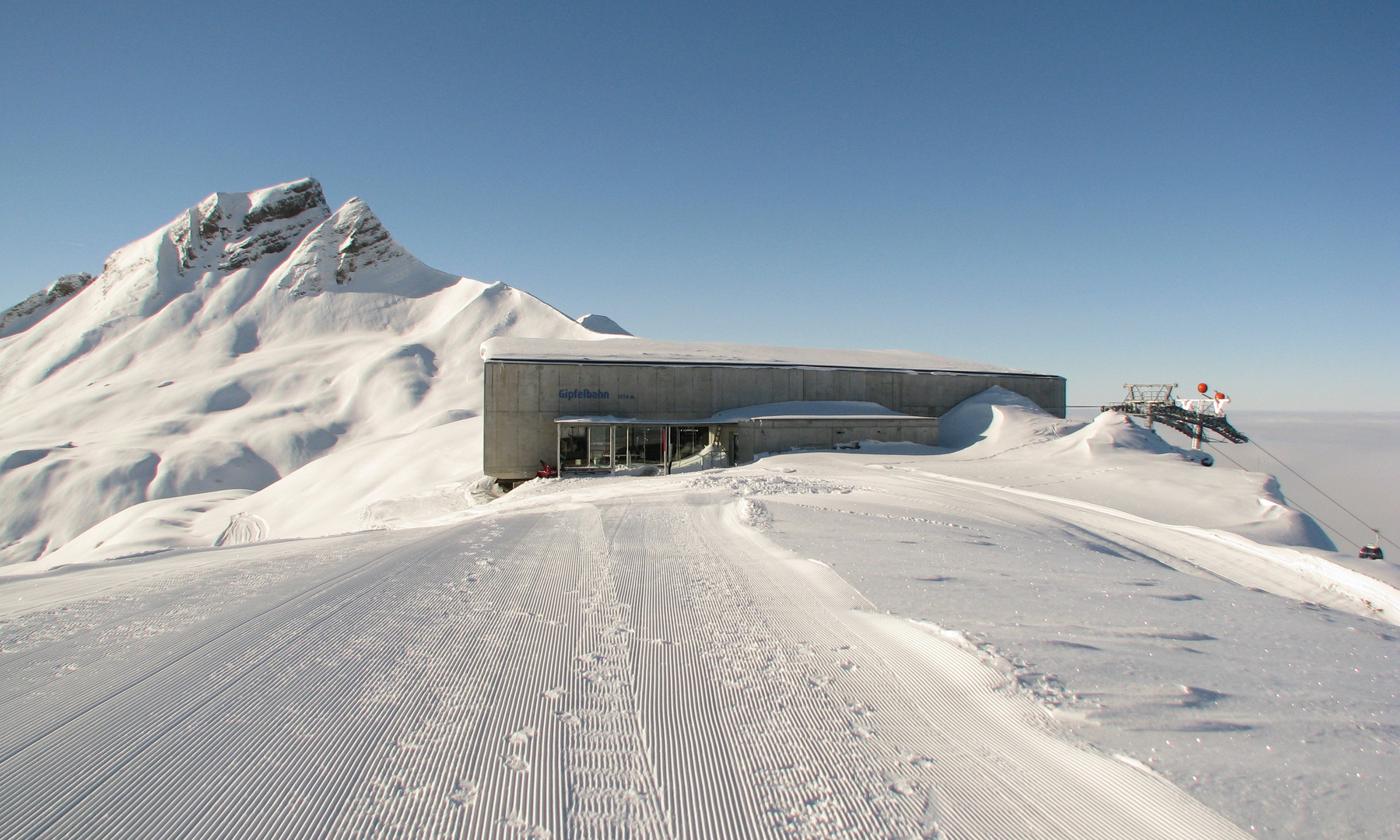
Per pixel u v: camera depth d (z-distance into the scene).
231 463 94.31
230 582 7.86
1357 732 3.86
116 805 3.07
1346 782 3.25
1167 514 17.86
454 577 7.75
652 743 3.70
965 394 40.34
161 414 113.25
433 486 36.56
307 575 8.13
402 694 4.35
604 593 6.91
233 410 115.62
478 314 150.62
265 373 127.69
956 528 12.13
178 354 148.62
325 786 3.24
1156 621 6.16
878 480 20.78
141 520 50.81
